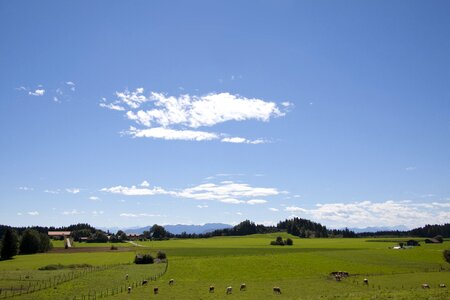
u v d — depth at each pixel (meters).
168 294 67.38
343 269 101.50
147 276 89.44
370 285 75.69
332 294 65.44
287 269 101.50
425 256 132.38
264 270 100.06
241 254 143.88
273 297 64.06
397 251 151.00
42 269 103.88
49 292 67.88
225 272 96.88
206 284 79.00
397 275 90.00
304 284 78.06
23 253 160.75
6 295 64.75
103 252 164.38
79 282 79.12
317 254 137.75
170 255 142.62
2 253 141.12
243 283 78.94
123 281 81.31
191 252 157.00
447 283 76.12
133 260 129.50
